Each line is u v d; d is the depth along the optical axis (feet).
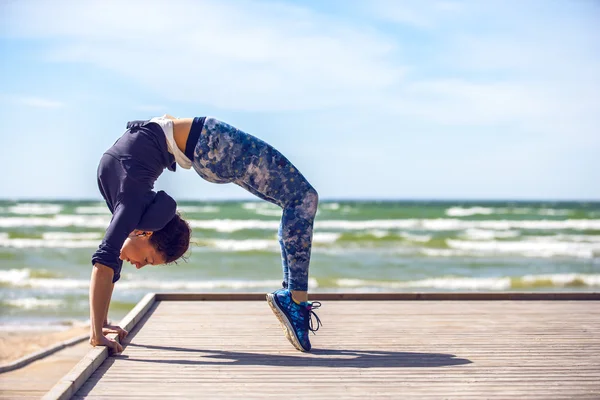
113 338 10.41
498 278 47.21
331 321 12.94
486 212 146.51
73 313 33.58
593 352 10.05
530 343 10.75
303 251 10.10
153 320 13.03
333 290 40.98
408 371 8.85
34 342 24.45
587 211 154.10
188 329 12.05
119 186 9.29
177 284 42.29
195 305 15.11
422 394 7.76
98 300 9.34
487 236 87.35
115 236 9.11
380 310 14.37
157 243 9.66
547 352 10.05
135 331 11.81
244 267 52.95
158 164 9.68
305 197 10.08
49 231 92.17
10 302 36.76
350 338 11.21
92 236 82.58
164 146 9.69
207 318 13.28
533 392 7.84
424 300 15.94
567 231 96.84
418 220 116.98
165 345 10.56
